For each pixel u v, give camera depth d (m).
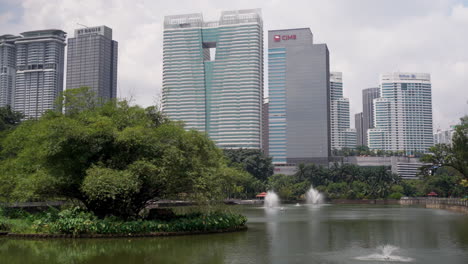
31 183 42.41
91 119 44.75
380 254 33.06
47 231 42.50
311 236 45.53
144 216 47.66
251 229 53.38
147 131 44.50
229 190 52.00
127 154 44.25
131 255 32.12
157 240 40.06
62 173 42.38
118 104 50.34
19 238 41.22
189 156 45.69
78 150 43.09
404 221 69.31
